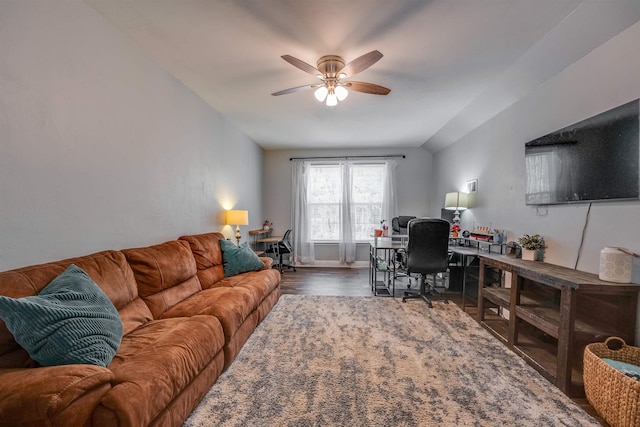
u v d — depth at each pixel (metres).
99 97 1.98
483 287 2.87
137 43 2.29
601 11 1.80
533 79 2.62
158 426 1.25
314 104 3.61
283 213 6.29
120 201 2.18
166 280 2.17
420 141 5.57
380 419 1.52
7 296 1.21
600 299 1.90
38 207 1.59
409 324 2.80
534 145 2.65
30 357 1.18
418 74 2.80
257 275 3.05
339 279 4.86
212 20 2.00
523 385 1.83
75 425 0.96
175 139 2.89
